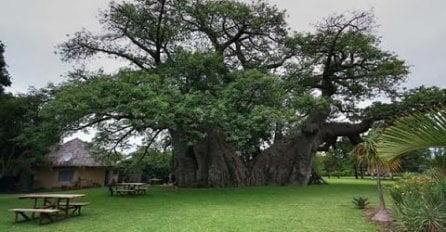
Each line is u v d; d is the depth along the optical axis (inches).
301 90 975.6
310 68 1097.4
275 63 1074.1
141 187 852.0
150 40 936.3
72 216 490.3
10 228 410.3
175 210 539.8
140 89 682.2
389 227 393.1
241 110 765.3
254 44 1056.2
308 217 466.0
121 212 524.7
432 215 345.4
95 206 593.3
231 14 956.0
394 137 170.9
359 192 829.2
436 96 973.8
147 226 411.5
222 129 803.4
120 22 893.2
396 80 1066.1
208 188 933.8
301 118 887.1
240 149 944.9
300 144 1071.6
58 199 496.1
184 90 776.9
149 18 903.7
